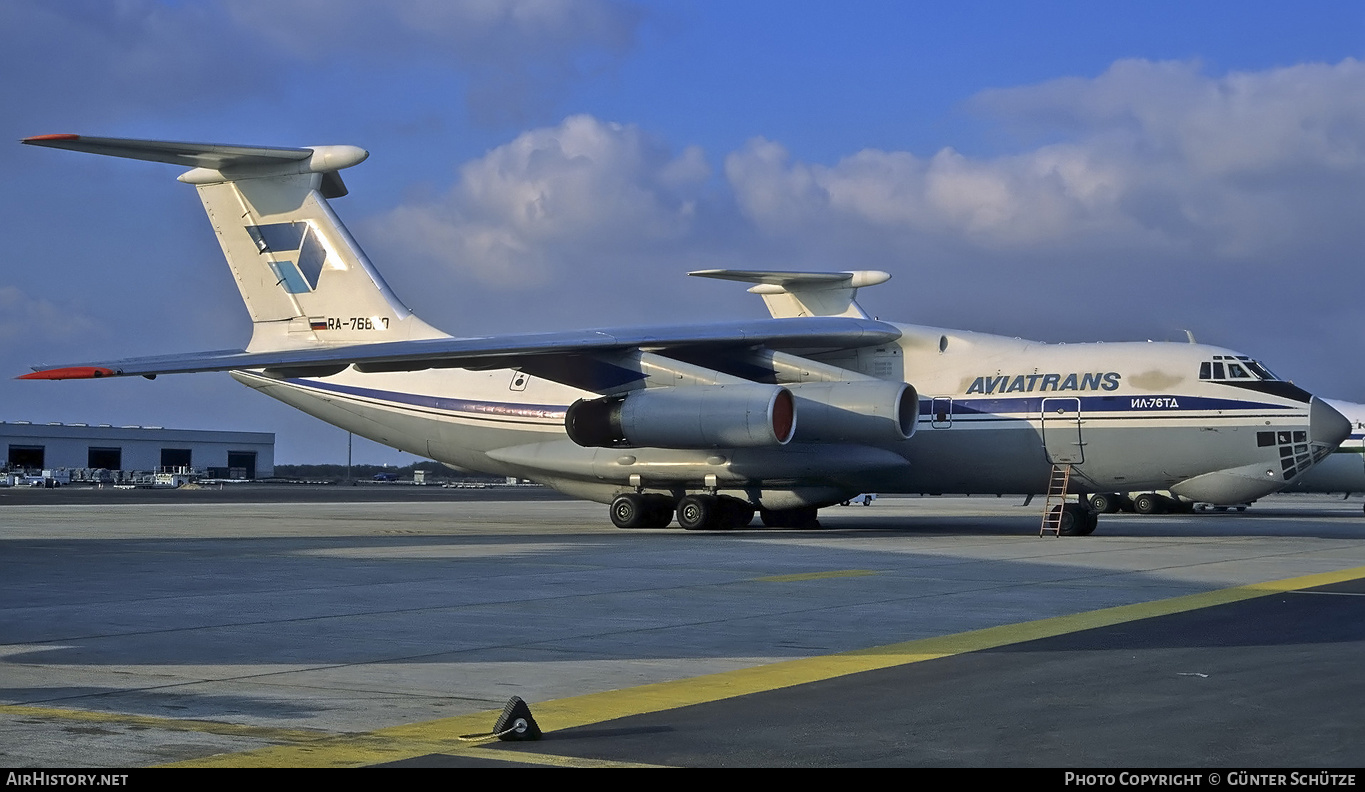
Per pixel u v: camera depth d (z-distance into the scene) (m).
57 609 10.59
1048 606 10.80
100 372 18.64
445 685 7.26
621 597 11.47
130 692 7.03
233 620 9.93
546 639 8.98
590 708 6.61
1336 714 6.40
